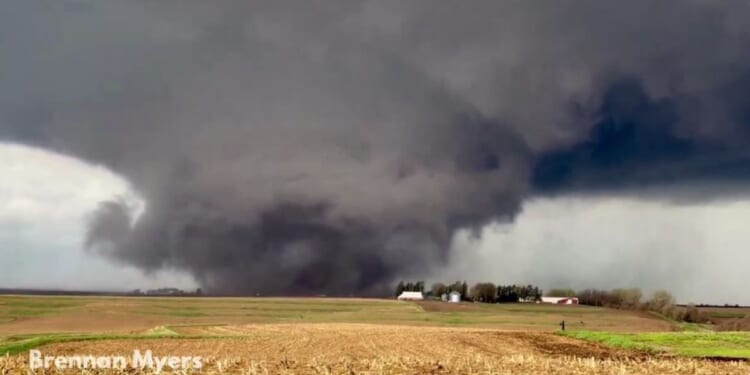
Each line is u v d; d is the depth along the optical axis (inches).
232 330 4217.5
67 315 6520.7
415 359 2159.2
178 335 3437.5
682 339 3221.0
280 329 4387.3
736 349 2753.4
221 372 1712.6
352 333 3912.4
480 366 1913.1
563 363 2039.9
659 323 6998.0
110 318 6240.2
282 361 2053.4
